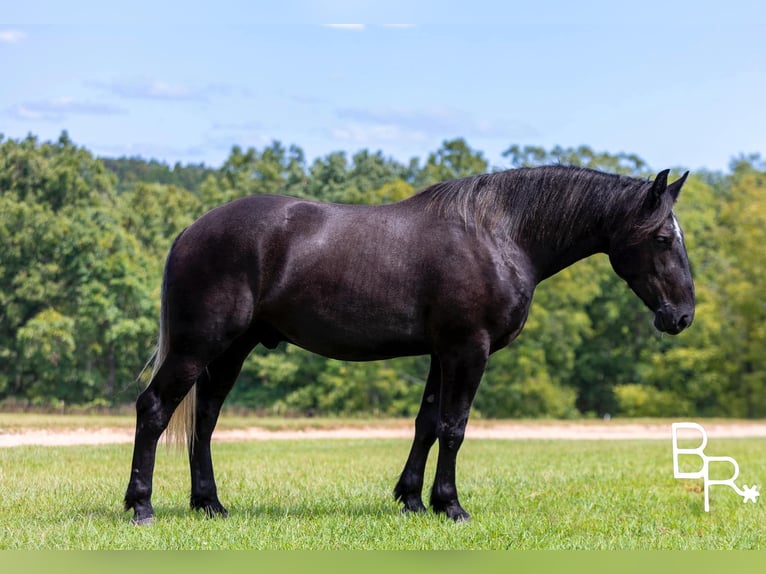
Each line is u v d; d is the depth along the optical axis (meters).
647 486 12.27
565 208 8.88
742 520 9.78
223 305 8.29
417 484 9.20
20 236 39.19
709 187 60.84
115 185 48.84
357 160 55.22
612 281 50.53
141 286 40.72
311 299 8.45
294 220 8.48
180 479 12.01
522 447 19.45
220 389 9.04
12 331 39.78
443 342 8.55
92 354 41.00
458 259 8.50
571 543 8.30
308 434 23.05
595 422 29.27
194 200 49.12
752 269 46.91
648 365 50.25
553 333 45.69
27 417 22.41
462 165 51.25
